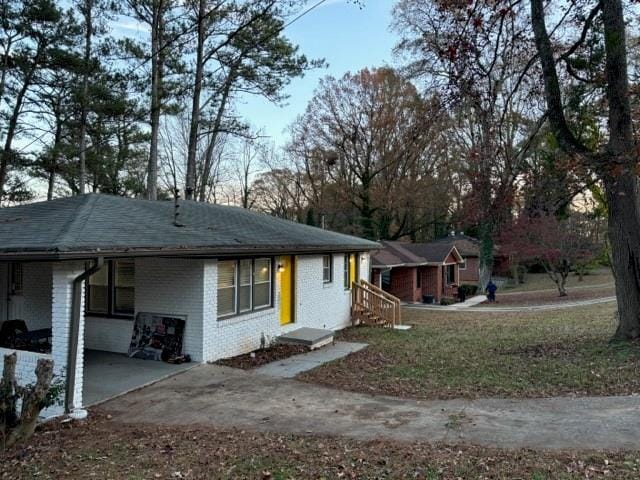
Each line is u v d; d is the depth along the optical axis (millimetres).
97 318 11117
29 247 6914
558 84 9820
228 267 11289
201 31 20703
